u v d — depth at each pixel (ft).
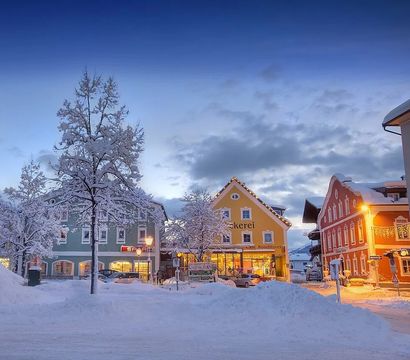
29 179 125.59
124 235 175.63
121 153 74.33
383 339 36.68
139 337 35.60
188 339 35.17
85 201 76.64
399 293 102.22
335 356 29.73
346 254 164.35
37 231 121.08
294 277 244.42
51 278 166.40
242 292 51.60
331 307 44.75
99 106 76.33
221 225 167.43
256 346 32.83
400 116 83.92
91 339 34.30
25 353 28.68
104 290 85.15
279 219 190.19
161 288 96.12
